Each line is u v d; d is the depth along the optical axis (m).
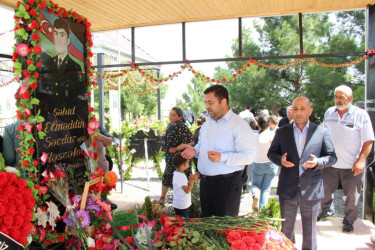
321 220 4.88
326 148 3.19
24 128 2.12
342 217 5.04
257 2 4.82
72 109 2.54
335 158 3.14
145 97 26.67
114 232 2.15
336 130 4.35
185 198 3.84
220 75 15.57
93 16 5.43
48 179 2.20
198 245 1.98
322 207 4.81
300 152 3.26
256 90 14.06
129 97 24.97
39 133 2.18
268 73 14.34
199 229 2.09
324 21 13.78
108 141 4.39
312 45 12.66
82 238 2.06
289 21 13.91
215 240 2.00
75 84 2.58
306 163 3.03
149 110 26.98
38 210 2.11
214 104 2.85
